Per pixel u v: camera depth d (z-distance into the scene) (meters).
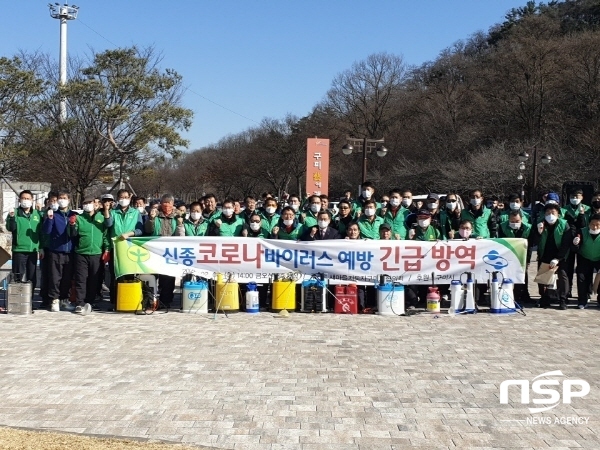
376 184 63.12
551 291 12.76
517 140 54.12
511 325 11.02
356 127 69.75
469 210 13.16
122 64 32.47
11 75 32.25
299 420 6.39
